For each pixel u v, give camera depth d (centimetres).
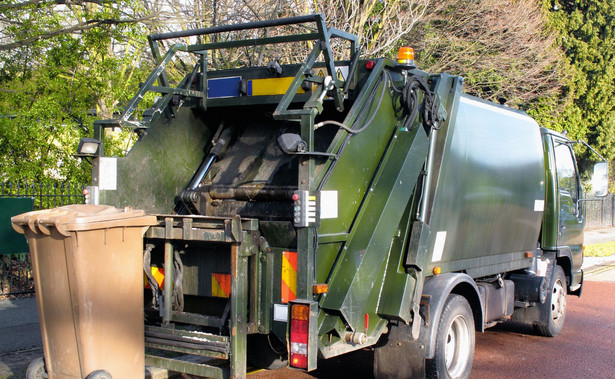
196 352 447
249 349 521
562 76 2294
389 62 524
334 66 496
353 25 1345
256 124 615
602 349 773
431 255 564
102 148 530
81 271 428
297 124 582
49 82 1067
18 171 1005
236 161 598
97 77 1088
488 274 694
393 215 510
